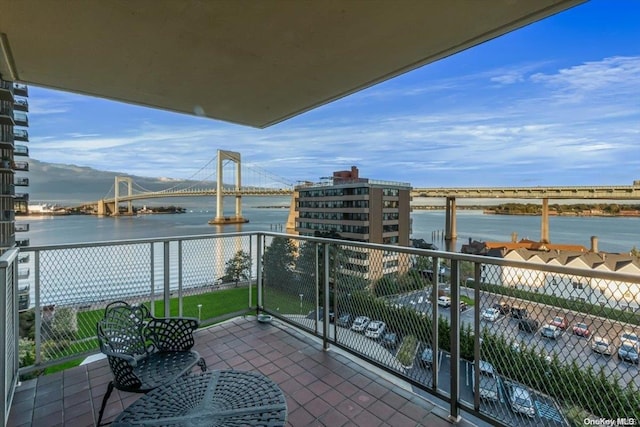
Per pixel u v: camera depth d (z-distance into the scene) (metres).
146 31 1.90
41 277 2.25
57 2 1.63
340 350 2.58
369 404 1.96
